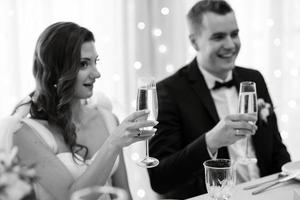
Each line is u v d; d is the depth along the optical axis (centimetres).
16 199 76
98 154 146
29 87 265
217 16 202
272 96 347
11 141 156
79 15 281
